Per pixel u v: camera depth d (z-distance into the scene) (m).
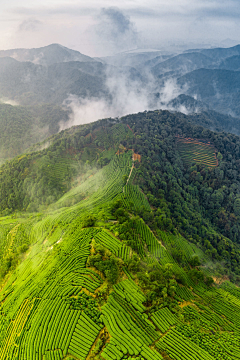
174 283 90.12
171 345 67.00
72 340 62.88
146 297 77.06
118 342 62.12
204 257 127.25
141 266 91.06
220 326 82.50
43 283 81.38
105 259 86.00
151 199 146.62
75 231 104.38
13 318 74.69
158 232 121.25
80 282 77.12
